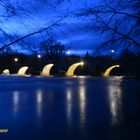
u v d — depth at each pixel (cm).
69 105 1794
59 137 977
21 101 2009
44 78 5650
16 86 3475
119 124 1194
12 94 2539
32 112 1511
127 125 1169
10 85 3669
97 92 2675
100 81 4453
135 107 1662
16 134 1013
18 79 5269
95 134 1009
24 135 1009
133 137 982
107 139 968
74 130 1089
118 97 2211
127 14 770
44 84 3853
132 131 1062
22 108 1658
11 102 1953
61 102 1942
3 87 3338
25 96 2356
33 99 2136
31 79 5184
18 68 7188
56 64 7175
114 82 4078
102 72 6225
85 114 1433
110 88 3102
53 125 1156
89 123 1204
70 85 3650
